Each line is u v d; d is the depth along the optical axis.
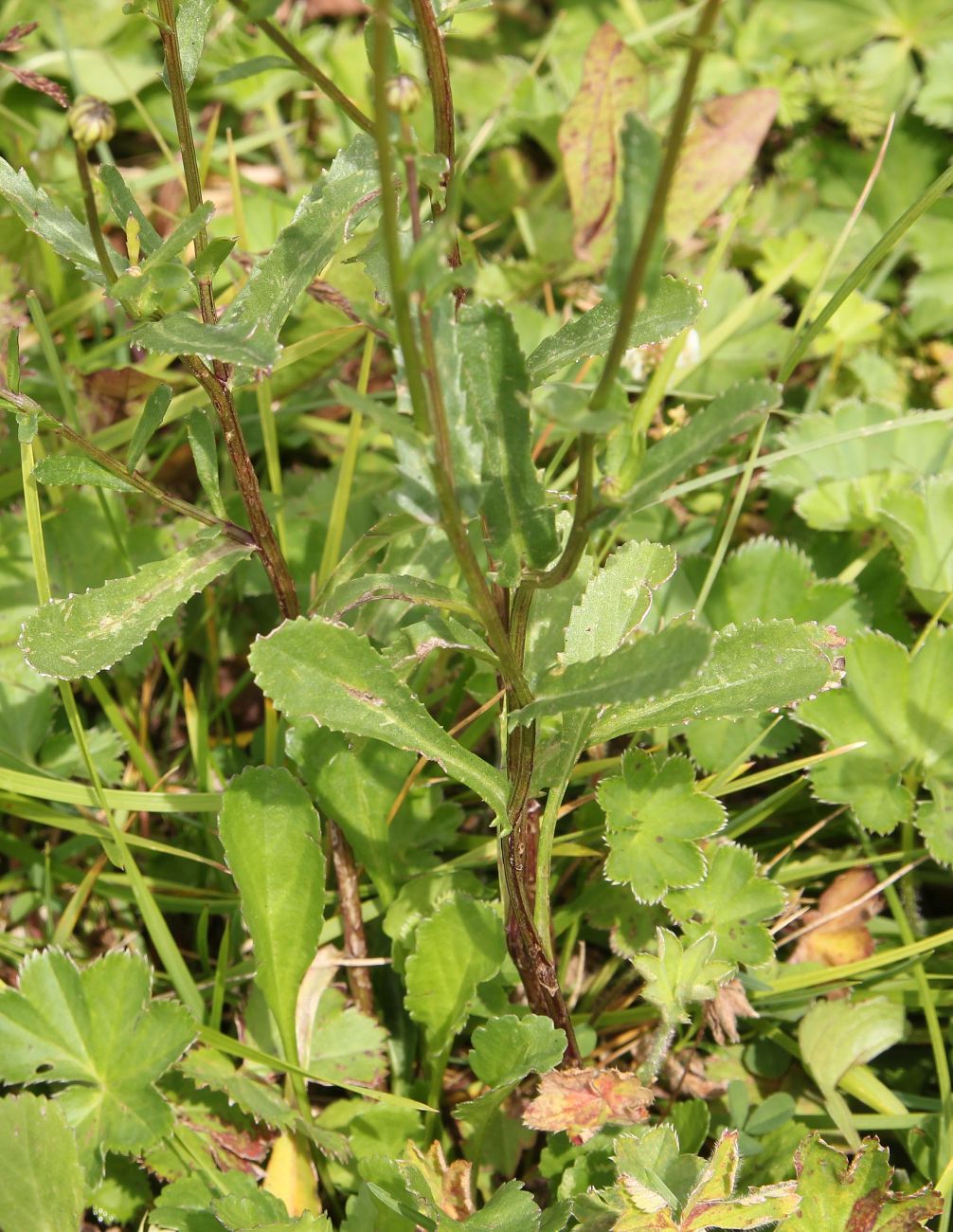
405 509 0.54
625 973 0.66
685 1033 0.65
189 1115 0.62
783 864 0.67
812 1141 0.59
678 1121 0.61
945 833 0.64
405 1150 0.60
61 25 0.79
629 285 0.50
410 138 0.51
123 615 0.58
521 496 0.54
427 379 0.52
